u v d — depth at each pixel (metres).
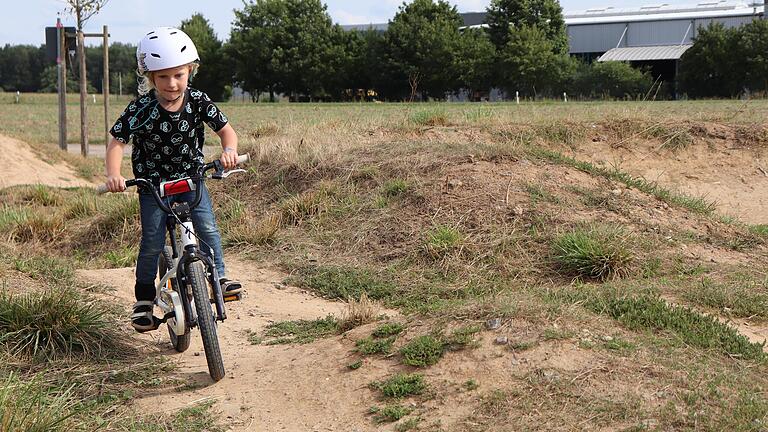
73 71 20.06
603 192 9.07
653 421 3.95
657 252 7.73
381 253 8.34
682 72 53.62
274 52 70.88
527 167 9.54
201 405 4.82
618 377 4.38
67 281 7.00
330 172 10.38
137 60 5.01
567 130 13.69
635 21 64.62
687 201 9.67
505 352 4.71
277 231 9.38
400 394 4.57
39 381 4.78
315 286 7.89
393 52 64.50
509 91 62.62
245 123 29.73
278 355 5.64
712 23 52.88
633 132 13.84
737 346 4.92
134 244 10.05
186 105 5.13
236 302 7.38
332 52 69.44
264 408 4.76
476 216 8.46
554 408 4.15
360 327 5.64
